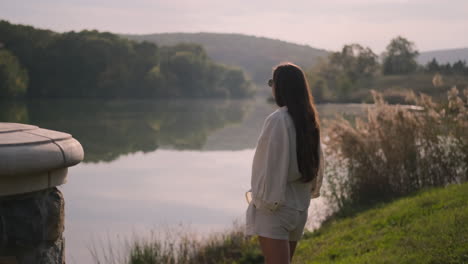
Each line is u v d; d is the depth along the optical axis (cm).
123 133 3247
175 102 9538
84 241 786
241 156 2105
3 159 156
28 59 8794
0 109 5459
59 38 9375
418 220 549
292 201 247
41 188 174
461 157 858
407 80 8781
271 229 243
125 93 10156
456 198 608
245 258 630
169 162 1898
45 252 181
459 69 9219
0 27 8656
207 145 2578
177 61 11931
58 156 172
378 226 608
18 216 172
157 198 1174
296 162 243
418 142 905
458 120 865
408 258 414
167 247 692
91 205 1091
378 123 906
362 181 884
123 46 10225
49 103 7488
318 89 8125
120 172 1611
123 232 843
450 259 386
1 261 168
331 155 928
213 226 877
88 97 9656
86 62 9425
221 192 1255
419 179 891
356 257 483
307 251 600
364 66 9950
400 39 10900
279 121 240
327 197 914
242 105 8731
